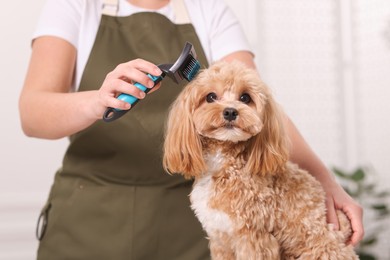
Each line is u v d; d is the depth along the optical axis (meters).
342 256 0.91
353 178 2.43
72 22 1.21
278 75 2.67
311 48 2.71
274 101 1.01
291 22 2.67
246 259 0.89
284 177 0.95
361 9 2.80
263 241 0.89
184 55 0.88
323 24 2.72
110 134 1.17
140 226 1.17
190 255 1.20
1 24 2.21
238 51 1.30
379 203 2.80
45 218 1.22
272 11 2.64
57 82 1.12
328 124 2.75
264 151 0.94
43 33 1.17
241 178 0.92
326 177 1.09
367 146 2.82
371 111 2.82
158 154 1.19
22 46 2.23
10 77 2.21
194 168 0.96
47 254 1.18
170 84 1.22
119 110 0.84
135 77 0.83
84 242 1.17
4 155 2.20
